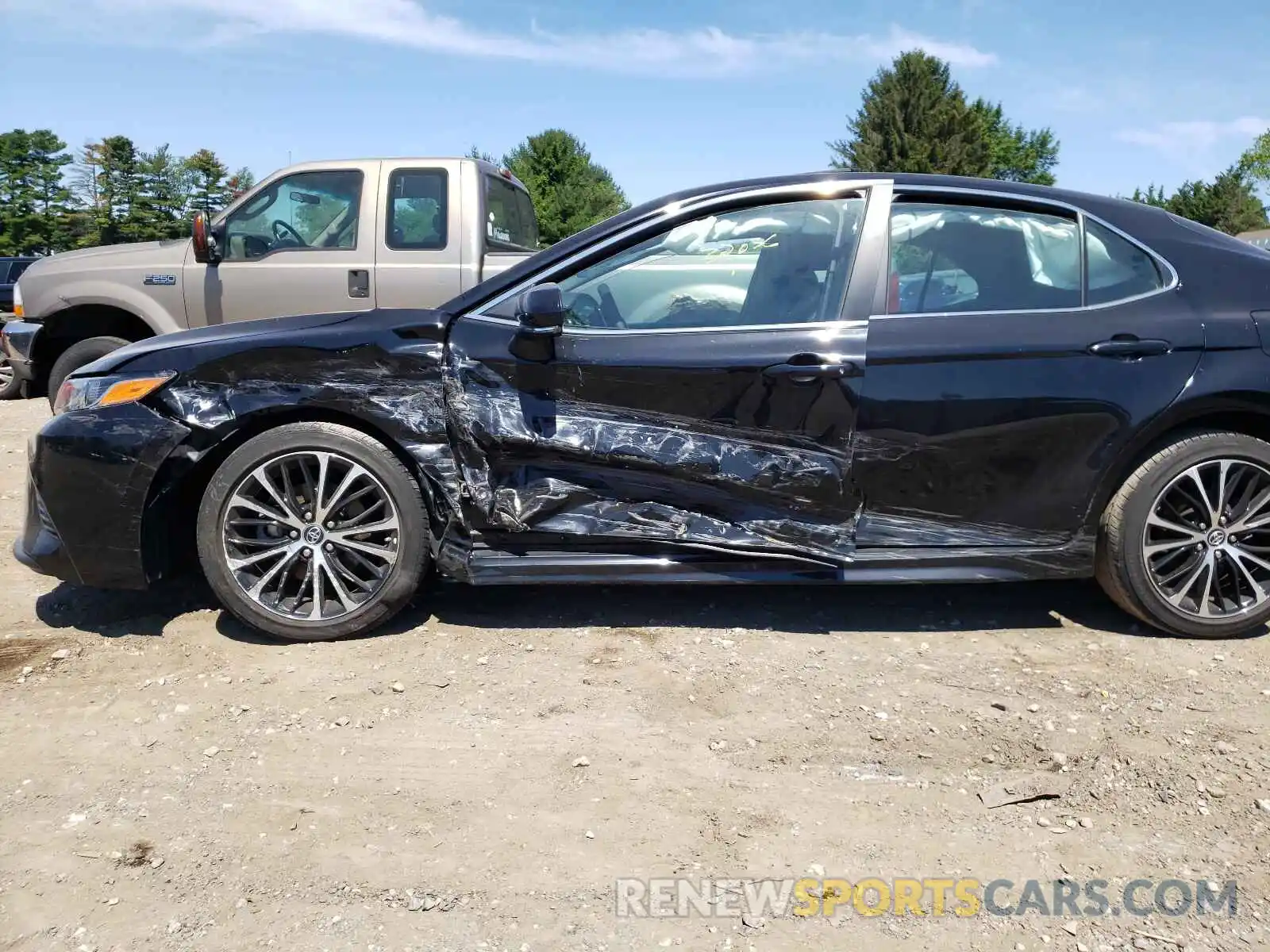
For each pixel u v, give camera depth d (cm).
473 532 348
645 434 341
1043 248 352
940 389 334
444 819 249
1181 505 352
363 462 341
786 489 341
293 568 351
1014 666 335
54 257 715
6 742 285
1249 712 300
